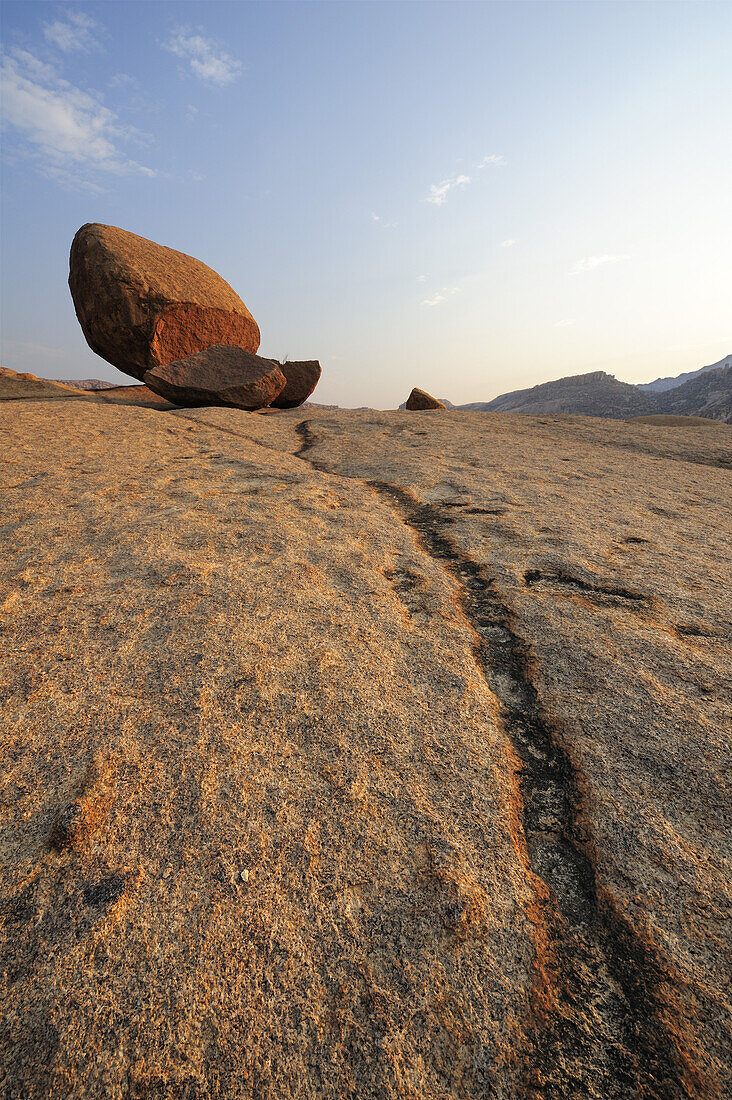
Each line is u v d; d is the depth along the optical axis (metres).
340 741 1.82
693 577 3.24
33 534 3.51
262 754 1.74
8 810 1.55
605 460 7.25
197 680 2.07
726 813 1.59
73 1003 1.12
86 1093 0.99
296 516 4.04
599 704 2.07
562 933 1.30
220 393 10.82
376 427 9.56
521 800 1.67
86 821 1.50
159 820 1.52
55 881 1.36
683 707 2.03
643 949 1.26
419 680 2.18
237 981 1.16
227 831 1.49
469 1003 1.14
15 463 5.29
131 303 12.58
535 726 1.99
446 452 7.25
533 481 5.71
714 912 1.32
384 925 1.28
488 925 1.29
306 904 1.32
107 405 9.84
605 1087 1.03
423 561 3.40
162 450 6.38
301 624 2.51
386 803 1.60
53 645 2.30
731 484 6.25
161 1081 1.01
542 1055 1.07
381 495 5.02
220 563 3.09
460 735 1.89
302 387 14.02
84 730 1.83
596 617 2.71
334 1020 1.10
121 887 1.34
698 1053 1.07
